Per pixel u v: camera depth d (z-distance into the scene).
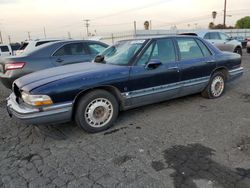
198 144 3.45
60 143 3.67
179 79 4.74
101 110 3.94
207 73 5.23
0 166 3.08
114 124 4.28
